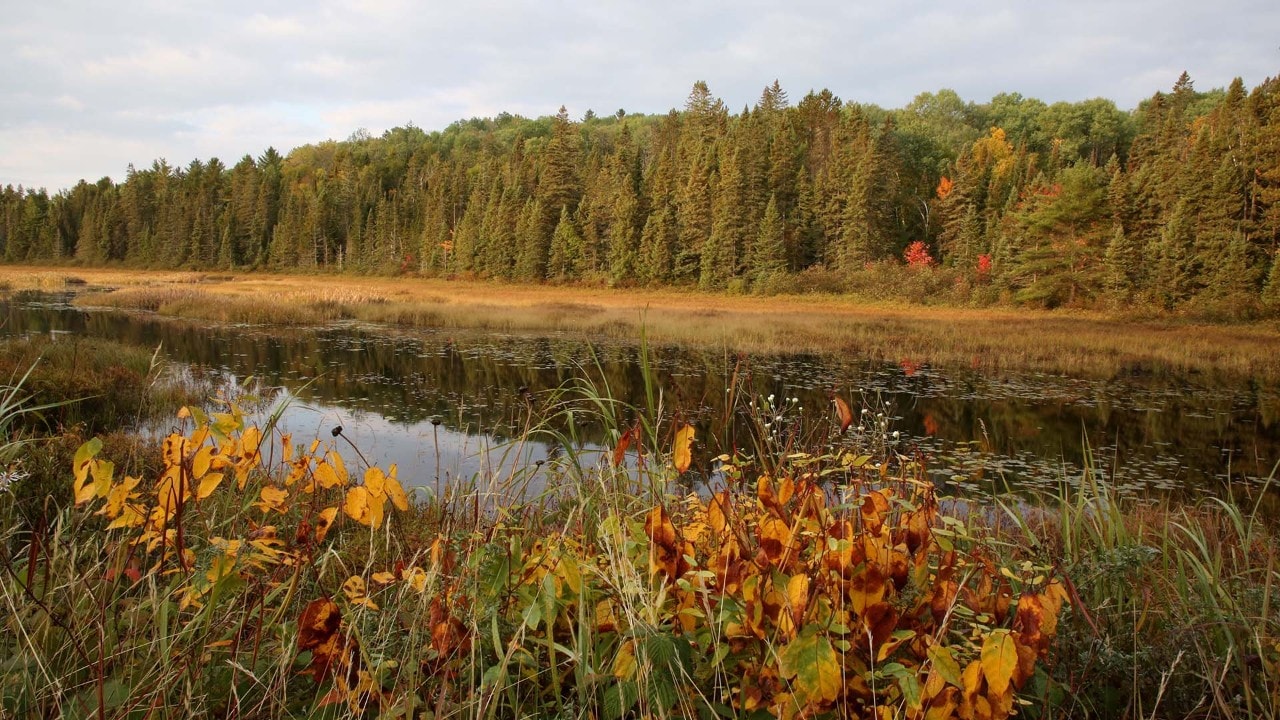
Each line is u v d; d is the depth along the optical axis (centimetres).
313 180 10562
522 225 6047
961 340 2181
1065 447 962
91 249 9038
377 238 7681
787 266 5034
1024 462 867
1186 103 6391
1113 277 3475
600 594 171
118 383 957
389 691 163
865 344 2103
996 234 4522
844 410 170
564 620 176
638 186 6069
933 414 1160
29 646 150
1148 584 231
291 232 8112
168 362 1400
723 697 149
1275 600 216
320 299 3384
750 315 3183
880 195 4938
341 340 2127
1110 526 244
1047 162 6669
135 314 2758
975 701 135
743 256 4825
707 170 5378
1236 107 4150
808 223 5203
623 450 211
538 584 169
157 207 9162
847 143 5384
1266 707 173
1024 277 3825
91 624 175
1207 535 353
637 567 178
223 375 1406
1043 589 156
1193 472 843
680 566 167
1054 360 1850
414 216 7906
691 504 208
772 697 149
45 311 2773
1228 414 1209
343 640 161
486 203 7012
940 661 132
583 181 6556
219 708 161
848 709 145
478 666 167
